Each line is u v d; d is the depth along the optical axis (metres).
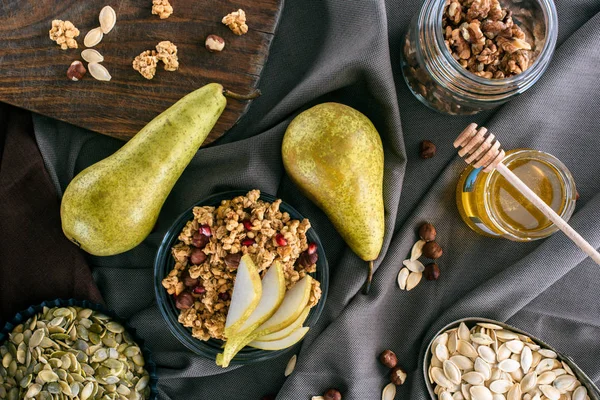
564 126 0.63
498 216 0.59
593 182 0.64
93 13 0.60
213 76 0.61
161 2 0.60
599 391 0.60
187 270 0.59
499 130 0.63
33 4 0.60
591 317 0.64
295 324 0.57
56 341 0.59
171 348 0.64
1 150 0.62
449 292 0.65
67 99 0.60
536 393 0.62
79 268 0.62
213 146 0.62
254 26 0.60
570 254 0.62
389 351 0.64
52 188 0.62
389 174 0.62
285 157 0.59
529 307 0.65
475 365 0.62
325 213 0.61
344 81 0.62
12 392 0.58
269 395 0.65
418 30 0.57
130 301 0.64
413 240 0.64
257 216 0.58
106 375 0.58
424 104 0.63
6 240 0.61
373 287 0.63
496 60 0.56
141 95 0.60
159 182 0.56
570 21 0.63
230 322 0.55
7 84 0.60
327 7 0.60
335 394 0.62
